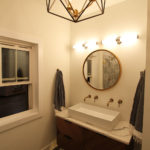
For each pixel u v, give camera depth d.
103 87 2.00
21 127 1.68
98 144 1.55
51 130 2.15
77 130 1.76
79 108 2.18
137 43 1.66
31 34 1.72
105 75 1.97
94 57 2.08
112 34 1.88
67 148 1.93
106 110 1.92
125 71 1.78
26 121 1.72
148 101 0.95
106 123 1.52
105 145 1.48
